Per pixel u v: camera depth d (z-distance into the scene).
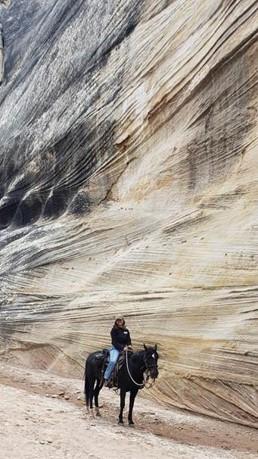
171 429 11.12
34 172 21.58
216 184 14.45
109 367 11.04
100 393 13.95
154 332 13.48
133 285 14.74
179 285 13.60
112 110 17.98
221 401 11.80
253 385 11.28
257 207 13.09
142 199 16.42
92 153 18.53
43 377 15.54
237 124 14.08
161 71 16.44
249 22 13.81
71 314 15.88
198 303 12.92
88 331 15.19
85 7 21.20
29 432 9.35
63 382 14.93
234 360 11.70
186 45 15.73
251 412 11.23
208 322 12.59
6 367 16.84
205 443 10.38
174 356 12.90
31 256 18.64
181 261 13.98
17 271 18.84
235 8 14.21
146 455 8.93
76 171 19.17
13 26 28.34
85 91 19.55
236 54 14.07
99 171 18.16
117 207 17.17
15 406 11.39
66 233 18.16
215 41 14.64
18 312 17.91
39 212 21.58
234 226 13.34
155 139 16.45
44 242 18.64
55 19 23.58
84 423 10.63
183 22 16.06
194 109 15.24
